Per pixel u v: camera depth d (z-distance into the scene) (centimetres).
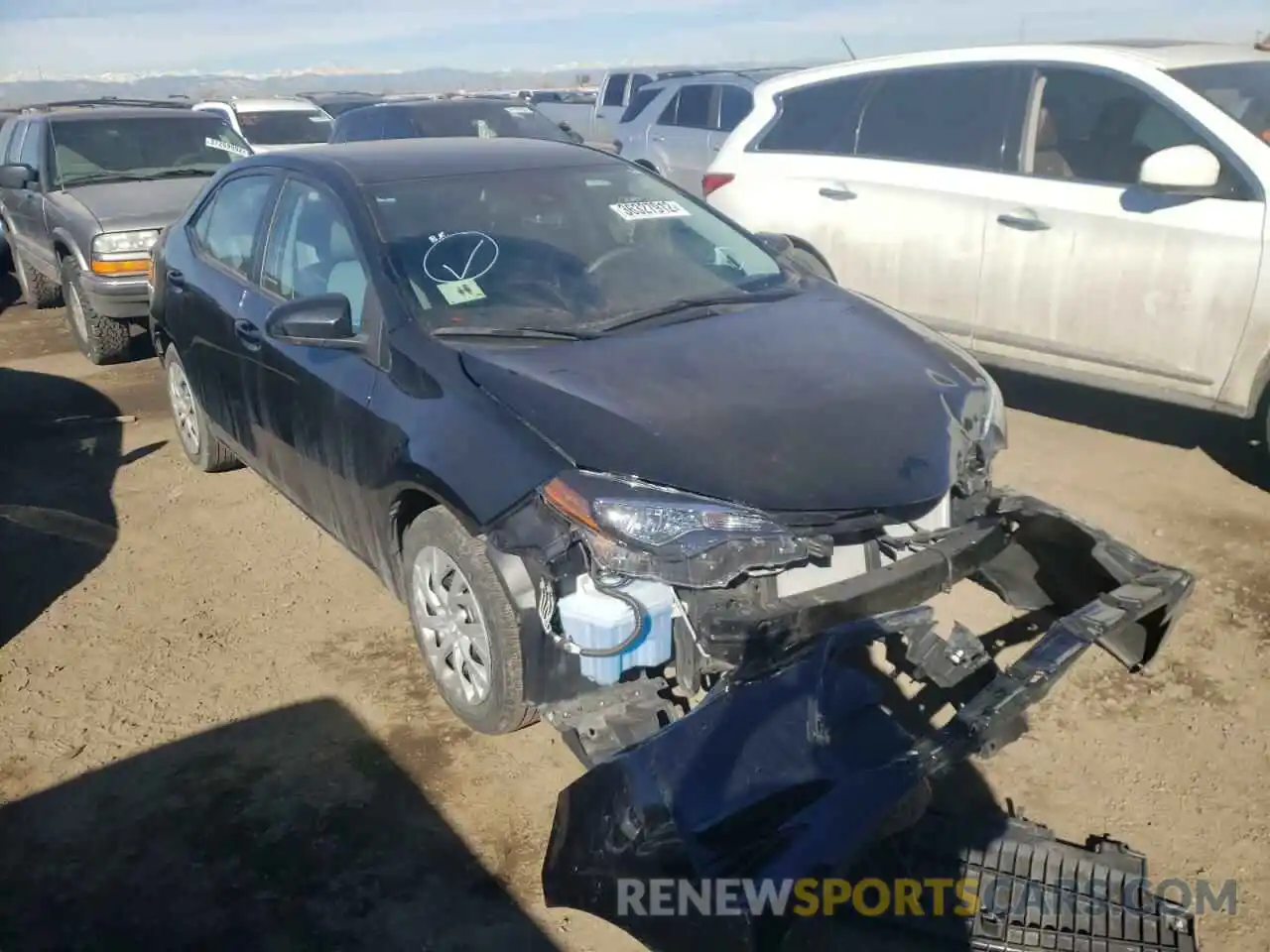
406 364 337
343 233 387
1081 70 534
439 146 449
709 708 249
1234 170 476
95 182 848
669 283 389
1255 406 484
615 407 296
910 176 590
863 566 299
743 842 228
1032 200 536
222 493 542
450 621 328
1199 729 334
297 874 288
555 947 263
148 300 746
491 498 288
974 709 253
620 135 1301
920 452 297
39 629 416
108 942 268
